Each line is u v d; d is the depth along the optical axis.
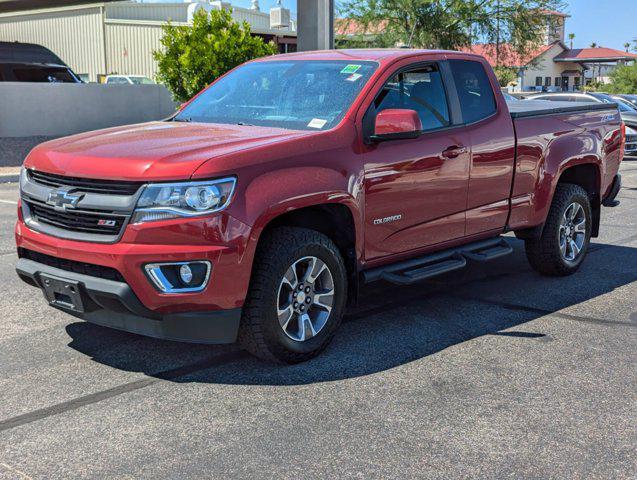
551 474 3.31
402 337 5.09
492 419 3.84
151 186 3.98
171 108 19.12
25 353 4.68
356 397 4.09
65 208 4.20
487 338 5.10
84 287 4.13
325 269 4.60
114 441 3.55
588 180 7.10
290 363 4.54
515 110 6.41
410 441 3.59
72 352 4.71
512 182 6.02
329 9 16.97
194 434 3.63
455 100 5.59
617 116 7.32
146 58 35.91
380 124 4.71
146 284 3.98
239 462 3.37
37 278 4.41
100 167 4.13
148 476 3.24
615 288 6.46
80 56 37.91
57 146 4.61
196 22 17.91
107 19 36.50
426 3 31.70
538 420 3.84
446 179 5.38
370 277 5.02
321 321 4.65
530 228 6.48
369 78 5.07
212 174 4.02
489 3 32.34
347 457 3.43
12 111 16.20
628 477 3.30
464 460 3.42
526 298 6.12
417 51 5.53
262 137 4.49
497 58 34.25
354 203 4.69
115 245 4.02
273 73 5.60
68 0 28.17
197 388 4.18
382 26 34.12
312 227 4.80
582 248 6.89
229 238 4.04
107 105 17.84
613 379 4.40
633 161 18.97
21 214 4.64
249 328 4.30
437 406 3.99
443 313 5.67
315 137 4.57
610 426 3.79
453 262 5.50
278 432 3.66
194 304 4.06
